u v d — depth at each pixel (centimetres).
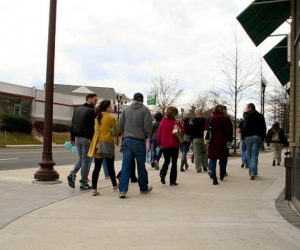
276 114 5519
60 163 2000
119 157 2398
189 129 1415
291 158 869
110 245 546
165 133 1080
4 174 1302
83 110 1007
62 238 579
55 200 862
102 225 653
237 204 827
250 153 1217
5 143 4119
